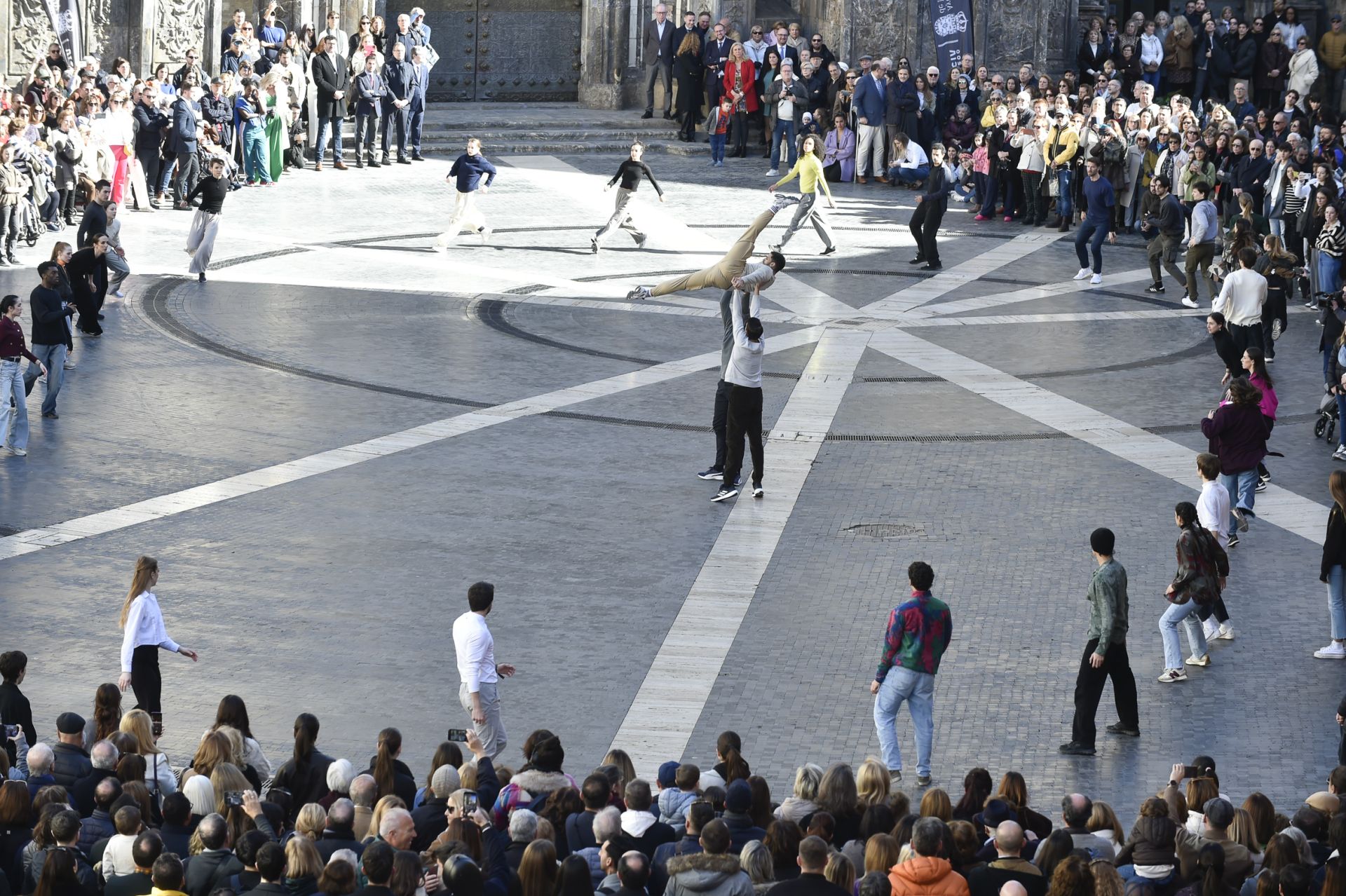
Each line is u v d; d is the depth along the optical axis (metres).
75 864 10.38
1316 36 57.84
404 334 31.20
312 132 48.12
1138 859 11.26
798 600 19.53
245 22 47.03
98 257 29.59
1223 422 22.06
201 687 16.69
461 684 15.34
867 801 12.32
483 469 23.91
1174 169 41.22
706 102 55.16
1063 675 17.69
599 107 57.84
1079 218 44.78
